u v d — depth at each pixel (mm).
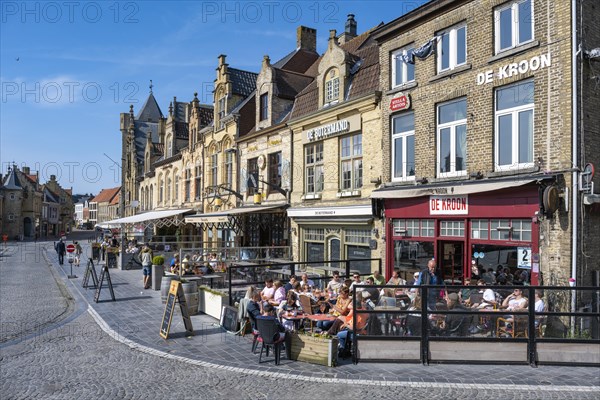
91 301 15641
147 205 44188
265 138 22125
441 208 12883
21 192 76938
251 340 10367
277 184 21406
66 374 8125
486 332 8305
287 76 22828
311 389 7250
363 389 7203
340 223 16969
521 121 11211
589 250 10109
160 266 18406
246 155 23859
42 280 22391
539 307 8430
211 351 9484
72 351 9562
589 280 10078
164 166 37906
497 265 11500
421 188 12883
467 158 12359
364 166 16094
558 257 10086
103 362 8805
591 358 8109
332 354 8328
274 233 21672
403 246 14328
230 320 11195
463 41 12734
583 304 8594
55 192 102250
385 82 15055
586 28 10305
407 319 8445
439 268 12484
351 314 9445
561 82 10211
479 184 11305
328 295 11969
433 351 8359
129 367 8492
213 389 7336
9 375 8086
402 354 8422
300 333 8828
